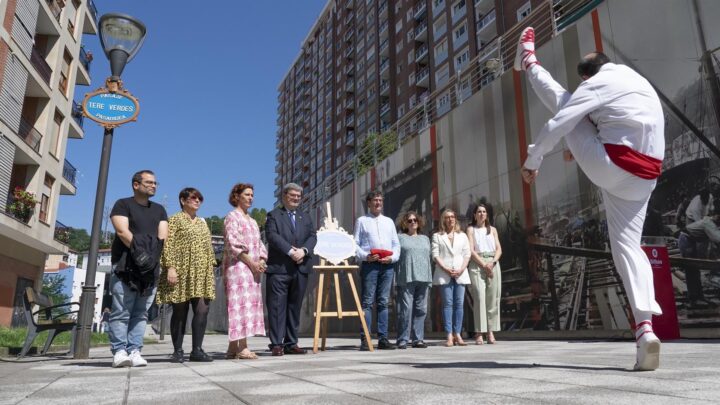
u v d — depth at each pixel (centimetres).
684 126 634
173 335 469
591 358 338
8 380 300
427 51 4125
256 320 488
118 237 412
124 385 257
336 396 195
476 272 672
